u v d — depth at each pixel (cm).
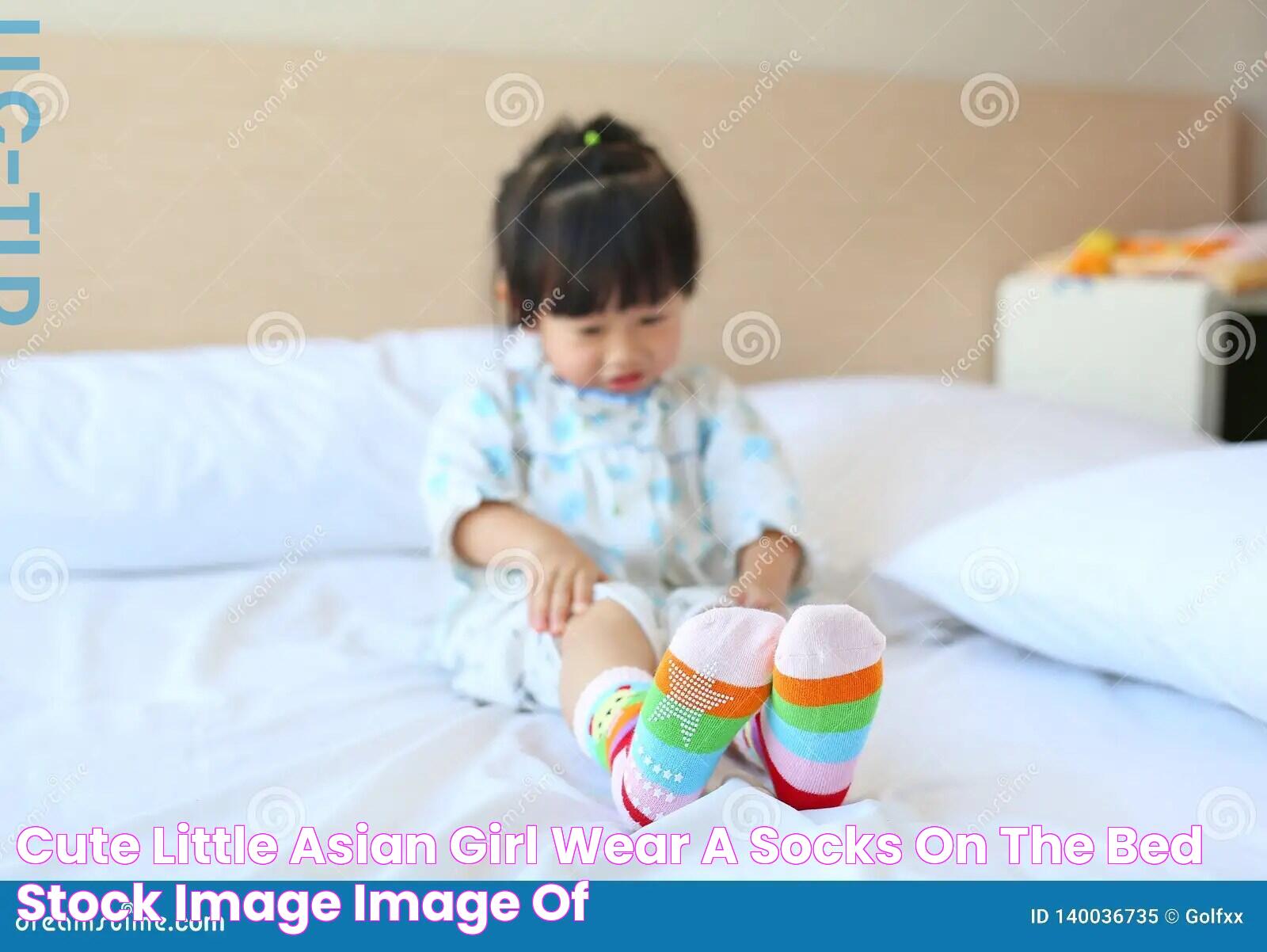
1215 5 228
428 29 179
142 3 166
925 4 203
